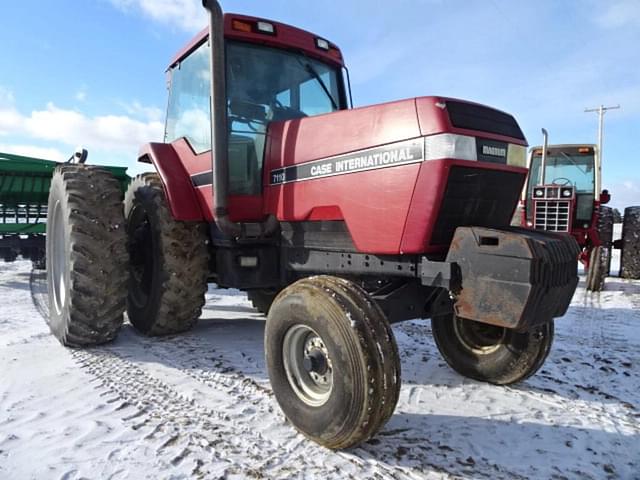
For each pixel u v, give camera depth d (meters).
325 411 2.19
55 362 3.45
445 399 2.91
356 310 2.15
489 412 2.71
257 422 2.53
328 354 2.19
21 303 5.92
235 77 3.51
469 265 2.29
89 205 3.67
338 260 2.95
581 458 2.21
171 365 3.44
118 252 3.72
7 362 3.44
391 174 2.49
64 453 2.18
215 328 4.62
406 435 2.40
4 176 7.02
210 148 3.64
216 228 3.76
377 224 2.57
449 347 3.40
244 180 3.45
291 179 3.11
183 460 2.12
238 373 3.29
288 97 3.76
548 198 8.67
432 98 2.40
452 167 2.34
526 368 3.00
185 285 3.89
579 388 3.12
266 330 2.54
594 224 8.91
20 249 7.50
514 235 2.16
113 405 2.72
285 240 3.30
